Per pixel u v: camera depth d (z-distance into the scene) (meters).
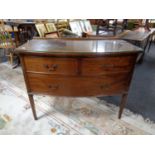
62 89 1.32
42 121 1.56
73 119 1.59
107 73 1.25
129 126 1.51
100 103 1.86
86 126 1.51
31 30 3.01
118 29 3.57
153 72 2.73
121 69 1.25
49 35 2.32
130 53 1.17
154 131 1.46
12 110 1.71
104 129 1.48
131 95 2.02
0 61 3.14
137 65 3.04
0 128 1.47
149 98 1.96
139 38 2.54
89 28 3.73
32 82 1.31
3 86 2.18
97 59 1.17
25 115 1.64
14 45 2.80
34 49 1.19
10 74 2.56
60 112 1.69
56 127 1.49
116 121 1.57
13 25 2.92
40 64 1.20
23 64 1.22
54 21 3.46
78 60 1.16
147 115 1.66
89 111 1.72
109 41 1.54
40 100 1.89
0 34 2.74
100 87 1.32
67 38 1.63
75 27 3.33
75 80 1.27
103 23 3.32
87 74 1.23
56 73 1.23
